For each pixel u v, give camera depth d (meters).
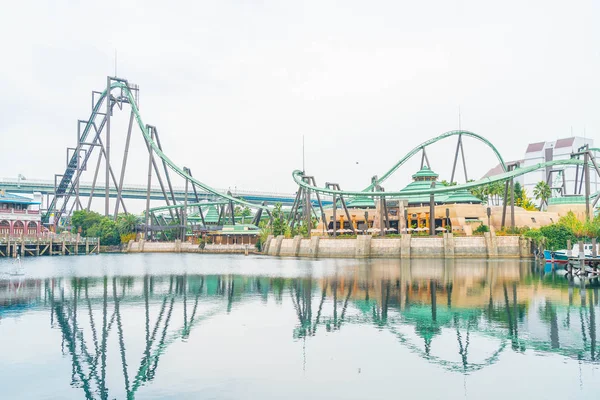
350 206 182.38
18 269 98.69
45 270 98.00
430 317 44.12
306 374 29.14
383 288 63.44
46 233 173.12
